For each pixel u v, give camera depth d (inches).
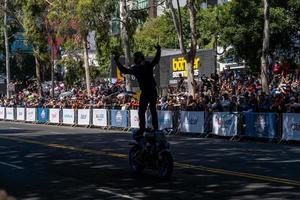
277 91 1029.8
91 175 458.3
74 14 1432.1
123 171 477.4
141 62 426.3
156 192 378.0
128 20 1333.7
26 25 1716.3
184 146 716.7
